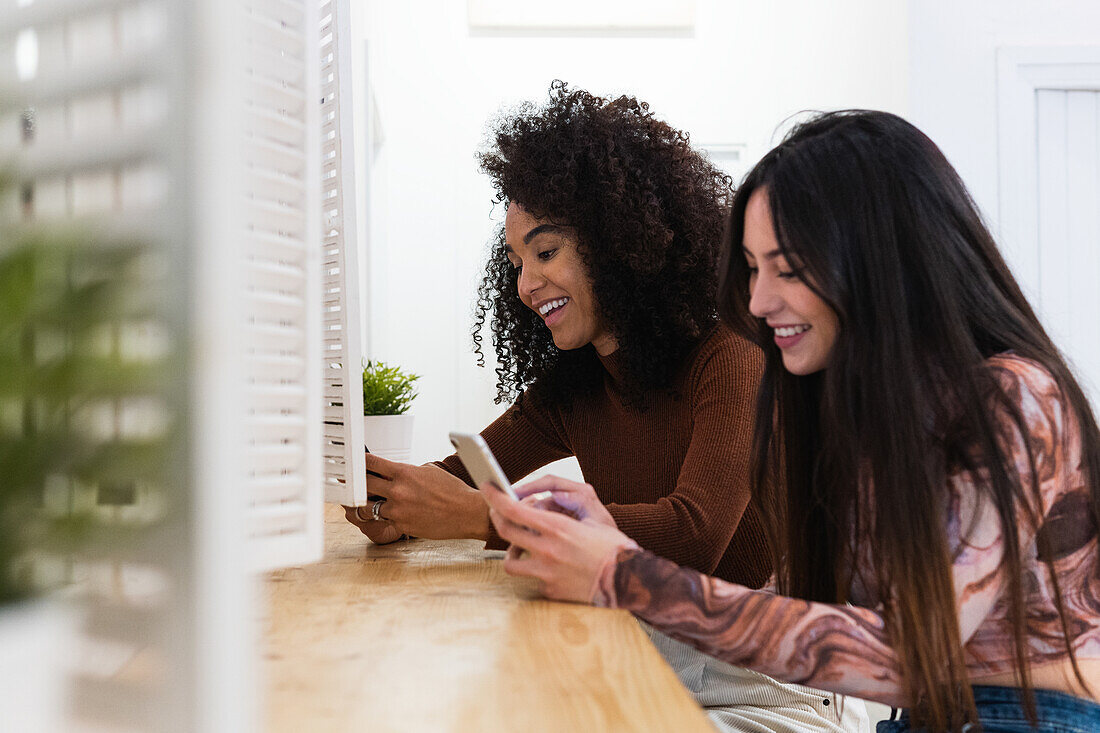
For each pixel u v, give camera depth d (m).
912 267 0.96
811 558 1.17
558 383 1.67
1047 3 3.49
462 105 3.62
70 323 0.41
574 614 0.94
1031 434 0.90
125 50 0.42
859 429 0.97
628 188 1.46
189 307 0.38
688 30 3.65
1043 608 0.95
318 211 0.91
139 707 0.39
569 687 0.69
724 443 1.34
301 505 0.91
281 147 0.86
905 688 0.90
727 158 3.66
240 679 0.40
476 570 1.21
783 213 0.99
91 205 0.44
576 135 1.51
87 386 0.40
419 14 3.62
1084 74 3.48
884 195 0.97
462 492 1.34
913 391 0.93
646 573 0.95
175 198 0.38
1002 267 1.02
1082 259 3.51
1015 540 0.88
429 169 3.62
